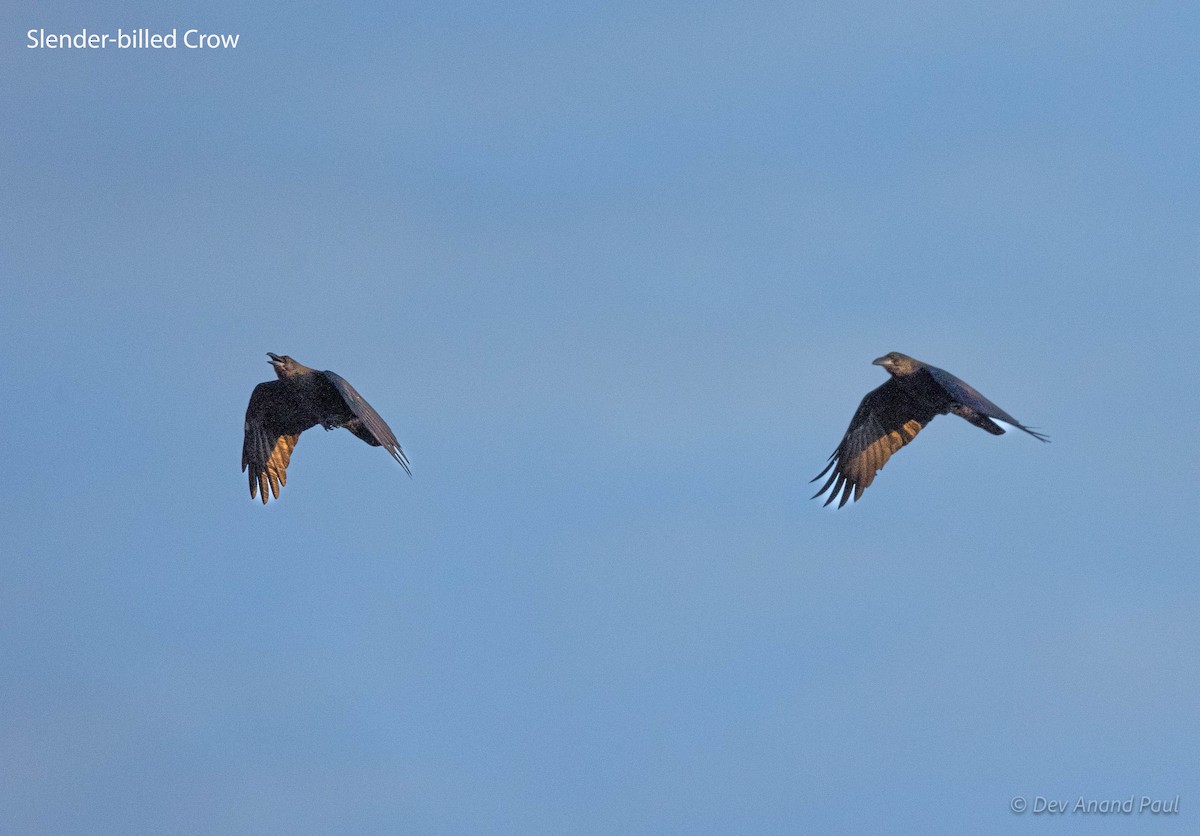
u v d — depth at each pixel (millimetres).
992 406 29547
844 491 32312
